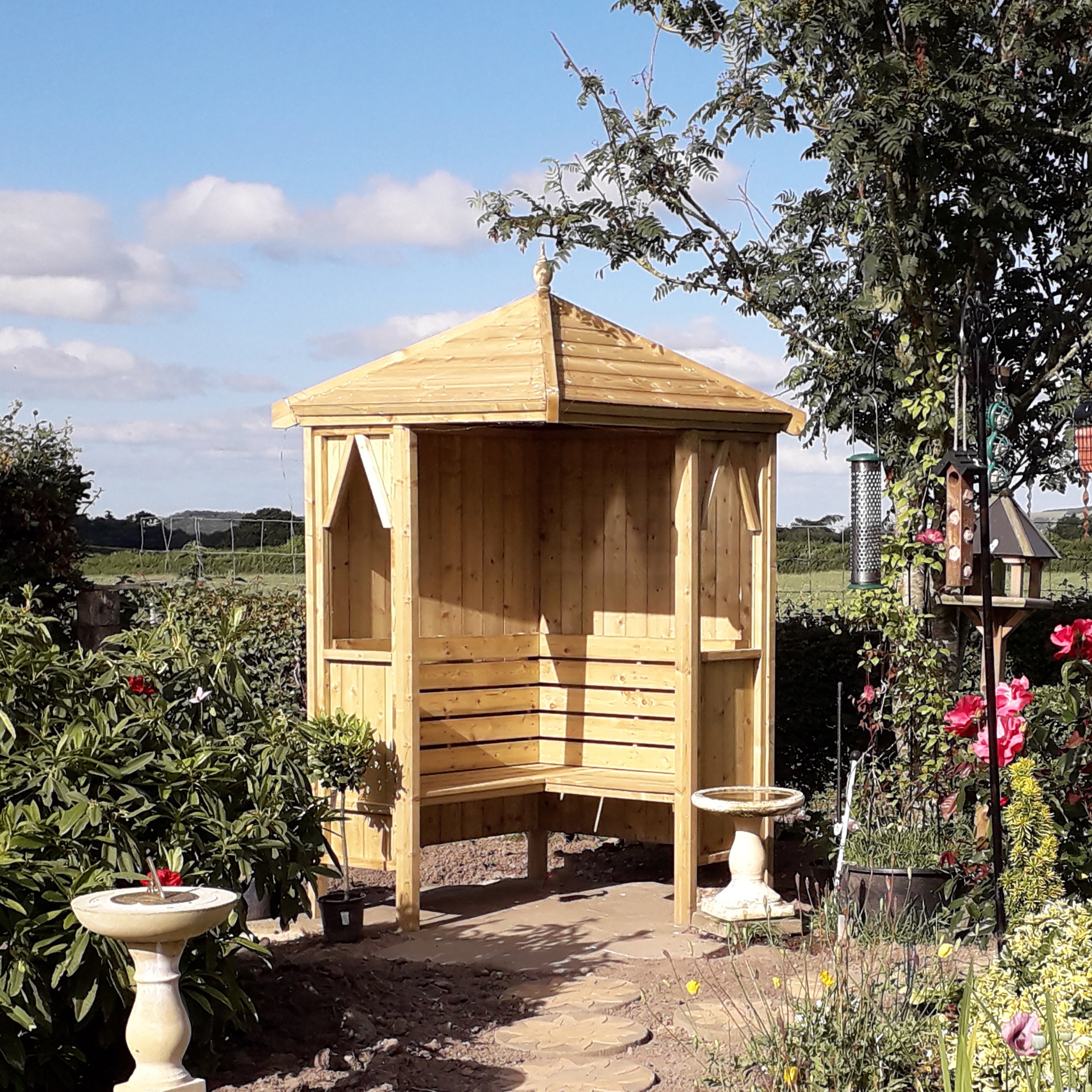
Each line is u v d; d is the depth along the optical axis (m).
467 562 8.20
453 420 6.74
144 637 5.55
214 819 4.66
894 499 7.61
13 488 9.06
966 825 6.64
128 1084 3.82
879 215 8.50
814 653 9.73
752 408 7.29
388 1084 4.51
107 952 4.05
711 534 7.87
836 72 8.77
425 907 7.57
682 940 6.65
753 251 9.25
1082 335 8.70
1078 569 11.21
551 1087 4.54
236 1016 4.71
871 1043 4.09
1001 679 6.68
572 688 8.29
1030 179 8.84
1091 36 8.37
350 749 6.83
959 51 8.25
